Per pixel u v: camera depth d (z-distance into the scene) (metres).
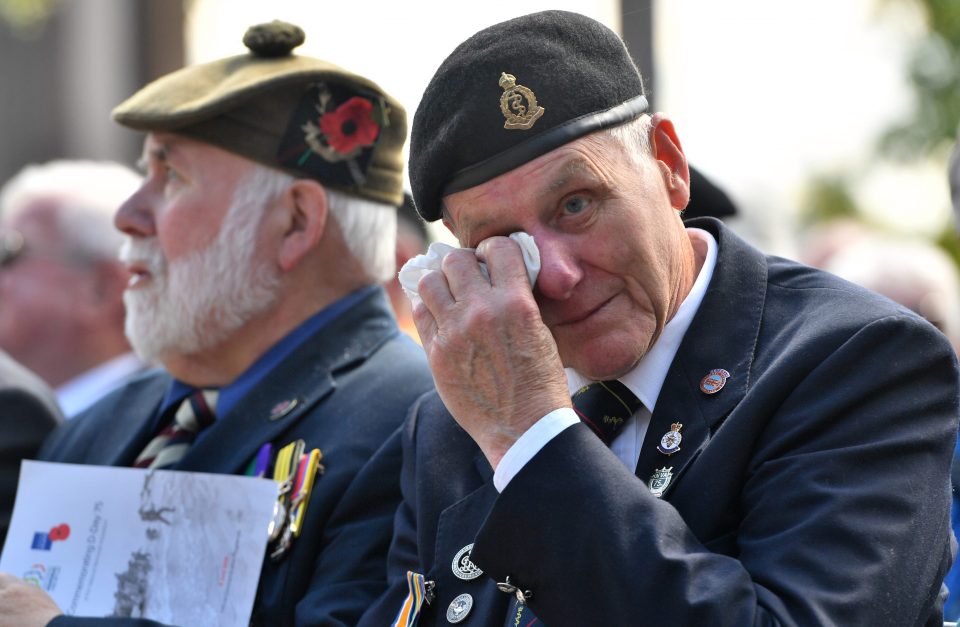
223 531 8.96
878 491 6.38
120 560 9.16
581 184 6.89
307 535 9.02
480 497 7.65
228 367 10.50
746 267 7.62
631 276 6.98
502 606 7.22
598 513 6.32
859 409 6.64
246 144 10.27
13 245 15.73
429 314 7.20
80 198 15.84
